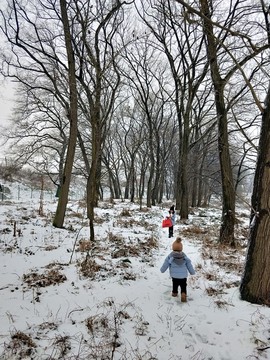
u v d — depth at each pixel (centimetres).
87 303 549
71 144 1219
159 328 478
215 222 1875
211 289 633
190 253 995
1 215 1358
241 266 824
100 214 1791
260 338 454
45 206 1964
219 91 1154
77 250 898
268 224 549
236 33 439
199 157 2966
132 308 539
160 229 1486
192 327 485
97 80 1031
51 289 606
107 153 3650
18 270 706
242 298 579
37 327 459
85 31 1116
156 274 743
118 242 1035
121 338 443
